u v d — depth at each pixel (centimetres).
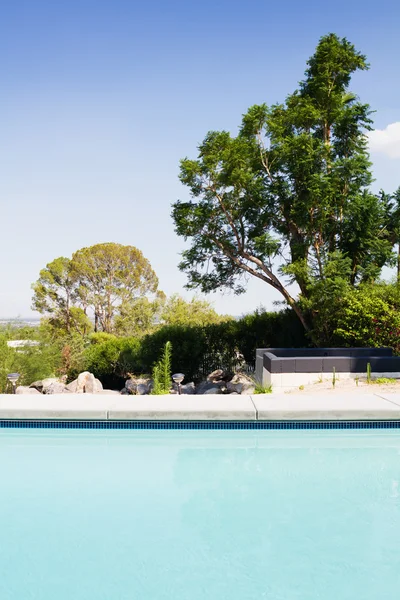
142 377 1847
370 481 609
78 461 681
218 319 3369
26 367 1677
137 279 4428
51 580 405
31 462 677
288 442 746
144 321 3953
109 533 483
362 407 797
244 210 1780
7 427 804
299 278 1677
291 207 1717
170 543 463
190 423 791
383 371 1175
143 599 379
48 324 3912
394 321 1428
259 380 1395
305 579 405
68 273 4250
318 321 1642
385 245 1780
